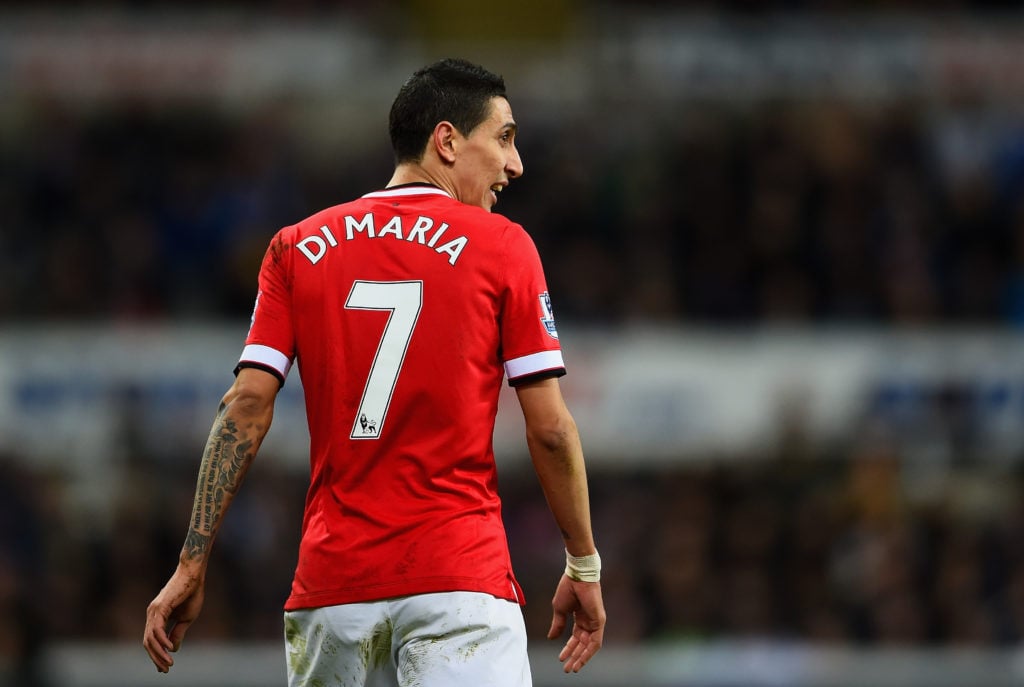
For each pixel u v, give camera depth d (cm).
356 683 1168
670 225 5231
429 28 5853
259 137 5425
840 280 5094
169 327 4747
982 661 2784
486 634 1139
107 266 5116
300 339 1201
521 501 4581
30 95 5353
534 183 5309
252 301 5112
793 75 5544
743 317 4966
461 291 1177
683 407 4738
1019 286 5162
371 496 1162
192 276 5194
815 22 5569
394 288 1183
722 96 5531
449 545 1147
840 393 4775
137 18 5450
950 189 5419
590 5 5734
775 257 5134
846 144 5431
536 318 1185
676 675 2794
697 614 4031
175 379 4694
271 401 1202
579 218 5234
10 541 4262
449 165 1249
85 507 4562
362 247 1200
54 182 5303
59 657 2819
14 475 4384
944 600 4144
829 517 4409
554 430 1177
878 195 5362
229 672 2731
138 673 2761
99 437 4631
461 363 1169
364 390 1169
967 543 4309
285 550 4356
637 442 4734
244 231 5250
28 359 4659
